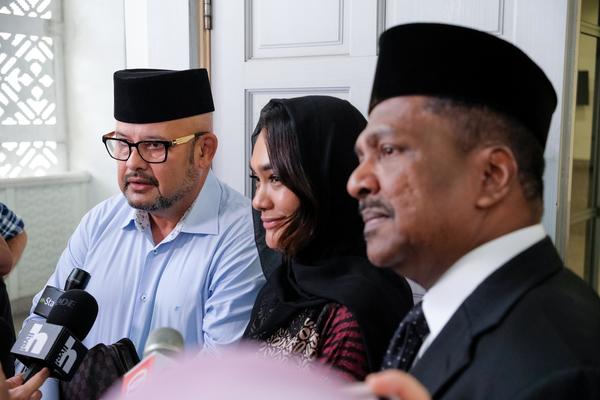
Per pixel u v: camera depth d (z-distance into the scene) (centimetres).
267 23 210
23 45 386
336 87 199
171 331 54
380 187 64
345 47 197
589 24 194
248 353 35
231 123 220
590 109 203
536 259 63
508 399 54
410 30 63
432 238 64
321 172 106
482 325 60
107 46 386
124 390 43
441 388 60
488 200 63
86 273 122
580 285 64
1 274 186
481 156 63
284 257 114
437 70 62
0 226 212
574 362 52
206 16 220
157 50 228
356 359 91
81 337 109
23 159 391
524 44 168
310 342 96
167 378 33
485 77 62
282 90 209
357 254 108
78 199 404
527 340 56
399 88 64
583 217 206
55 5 396
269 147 108
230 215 145
